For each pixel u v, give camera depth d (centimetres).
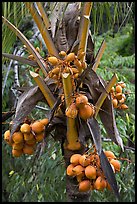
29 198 1044
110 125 639
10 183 1105
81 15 637
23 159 1144
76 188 662
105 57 1305
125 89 1044
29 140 613
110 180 578
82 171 596
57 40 648
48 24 666
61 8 625
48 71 651
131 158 1007
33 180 1029
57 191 1030
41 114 1027
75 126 643
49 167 1001
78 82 619
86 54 671
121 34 1614
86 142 666
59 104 615
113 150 991
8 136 627
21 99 636
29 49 652
